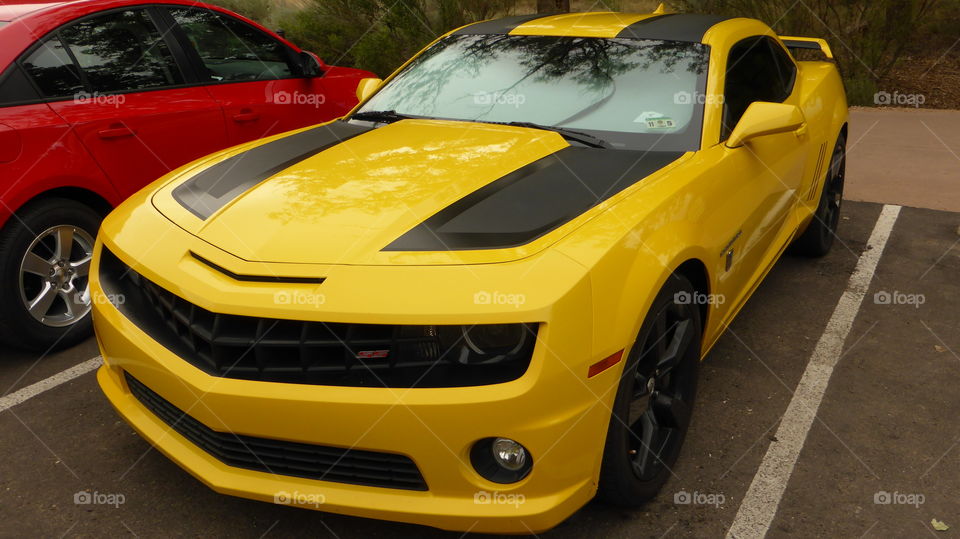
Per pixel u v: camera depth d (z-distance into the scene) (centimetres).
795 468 283
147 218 270
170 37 445
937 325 398
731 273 315
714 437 303
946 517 256
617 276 224
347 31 1074
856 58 1108
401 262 217
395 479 219
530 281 210
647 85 328
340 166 281
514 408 204
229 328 220
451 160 280
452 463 210
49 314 379
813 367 357
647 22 374
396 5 1017
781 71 425
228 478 231
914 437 302
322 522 256
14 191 344
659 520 256
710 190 287
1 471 281
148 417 257
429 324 205
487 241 224
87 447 297
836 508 261
